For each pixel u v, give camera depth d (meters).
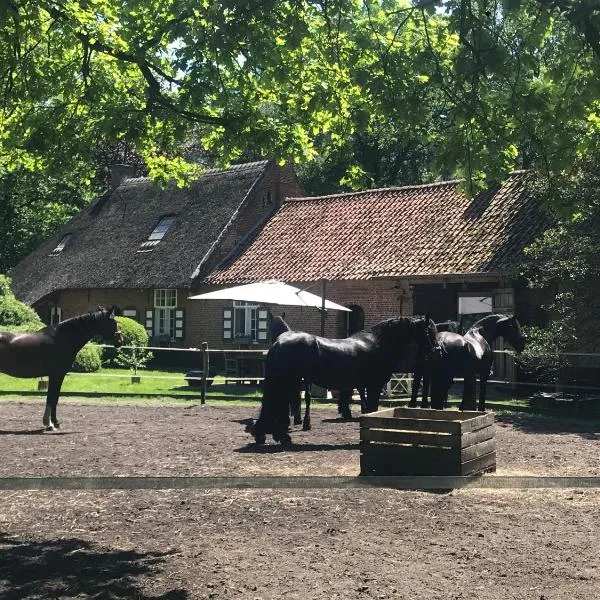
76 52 9.36
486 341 14.83
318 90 8.39
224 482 6.36
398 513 7.67
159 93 8.25
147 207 36.97
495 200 25.14
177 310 31.45
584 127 7.04
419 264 23.75
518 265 19.73
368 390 11.95
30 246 47.09
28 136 9.16
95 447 11.52
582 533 7.04
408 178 44.53
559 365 17.78
